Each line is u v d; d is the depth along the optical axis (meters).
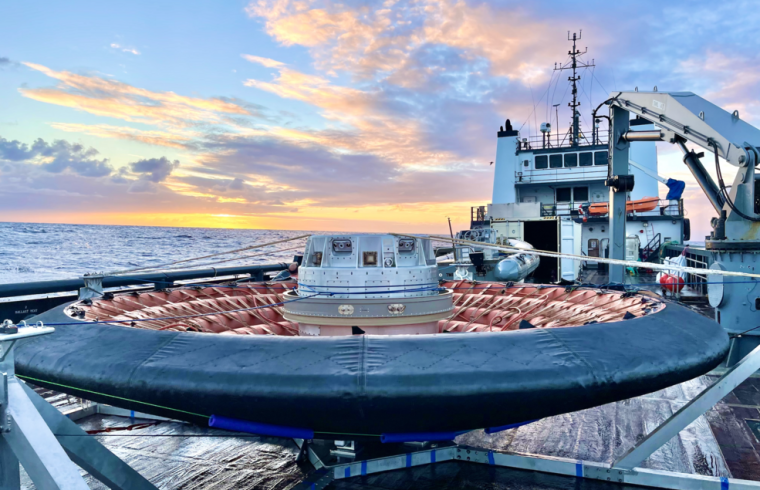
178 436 7.14
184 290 10.29
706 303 18.03
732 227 10.35
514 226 25.78
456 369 4.59
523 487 5.84
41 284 12.28
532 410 4.70
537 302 9.92
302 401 4.44
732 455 6.64
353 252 7.45
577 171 30.48
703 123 10.97
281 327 9.30
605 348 5.08
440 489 5.79
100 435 7.56
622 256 14.42
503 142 31.95
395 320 7.01
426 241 8.18
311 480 5.89
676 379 5.10
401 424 4.71
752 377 10.09
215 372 4.66
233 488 5.95
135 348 5.21
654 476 5.74
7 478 3.08
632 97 13.12
